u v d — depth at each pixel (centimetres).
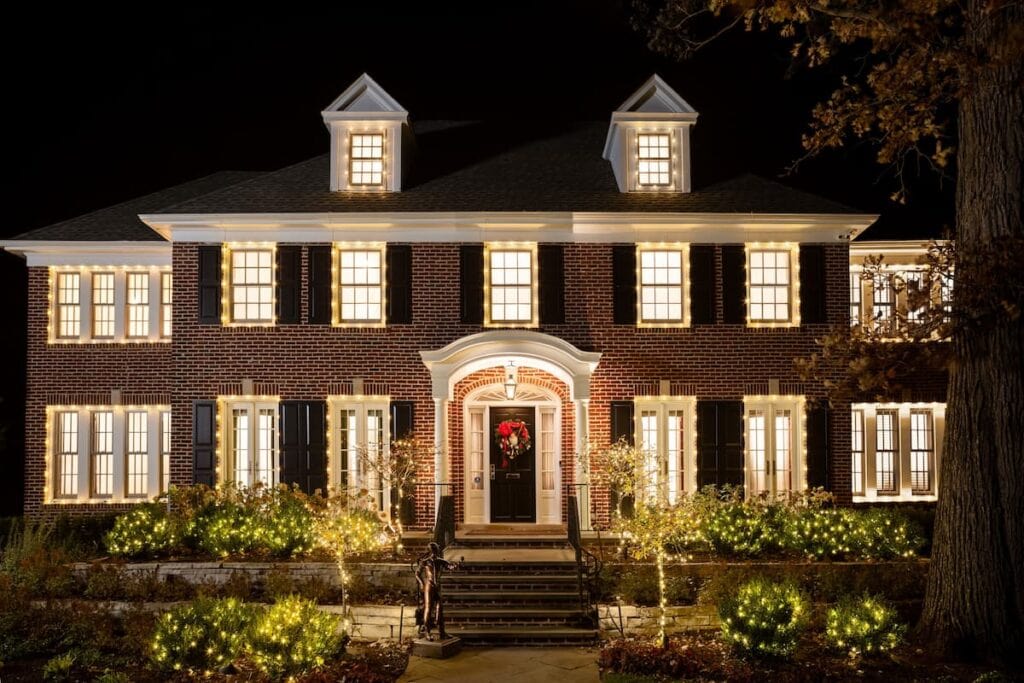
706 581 1518
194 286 1955
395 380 1952
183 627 1256
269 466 1969
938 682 1167
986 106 1316
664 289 1998
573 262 1975
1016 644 1252
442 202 1981
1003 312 1195
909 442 2209
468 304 1961
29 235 2172
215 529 1675
